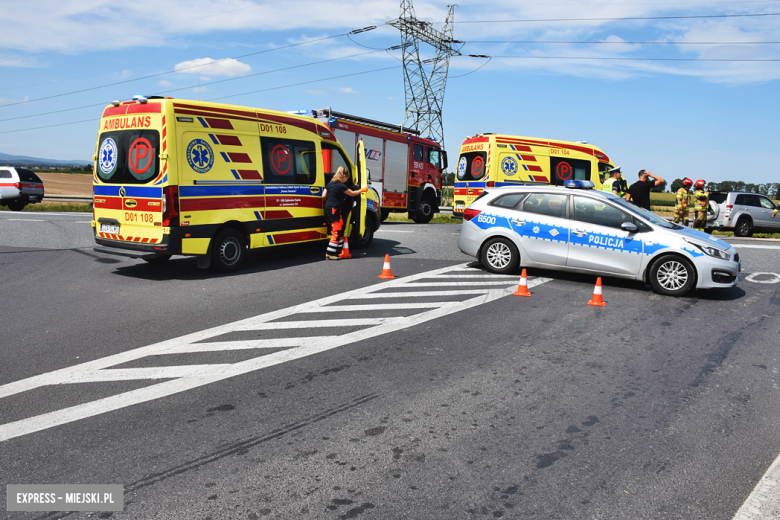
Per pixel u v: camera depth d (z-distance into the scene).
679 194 16.12
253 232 9.01
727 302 7.26
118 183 8.23
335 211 9.89
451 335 5.57
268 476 2.96
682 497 2.82
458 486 2.89
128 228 8.19
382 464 3.10
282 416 3.69
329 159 10.72
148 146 7.89
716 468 3.11
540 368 4.67
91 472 2.98
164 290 7.46
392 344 5.25
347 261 9.97
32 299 6.88
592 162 16.16
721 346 5.37
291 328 5.76
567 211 8.38
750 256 11.04
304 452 3.22
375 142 16.77
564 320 6.21
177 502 2.72
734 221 19.31
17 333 5.47
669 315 6.53
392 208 17.73
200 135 8.13
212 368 4.58
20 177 23.22
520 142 15.05
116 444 3.29
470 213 9.22
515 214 8.74
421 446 3.31
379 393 4.10
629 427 3.60
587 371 4.62
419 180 18.89
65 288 7.52
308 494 2.80
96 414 3.70
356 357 4.88
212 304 6.74
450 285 7.98
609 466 3.12
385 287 7.81
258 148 9.06
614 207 8.09
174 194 7.78
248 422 3.60
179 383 4.25
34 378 4.32
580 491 2.87
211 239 8.33
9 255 10.20
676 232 7.64
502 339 5.46
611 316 6.42
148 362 4.71
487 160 14.82
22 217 18.02
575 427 3.59
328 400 3.96
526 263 8.66
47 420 3.60
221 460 3.12
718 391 4.23
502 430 3.53
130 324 5.84
